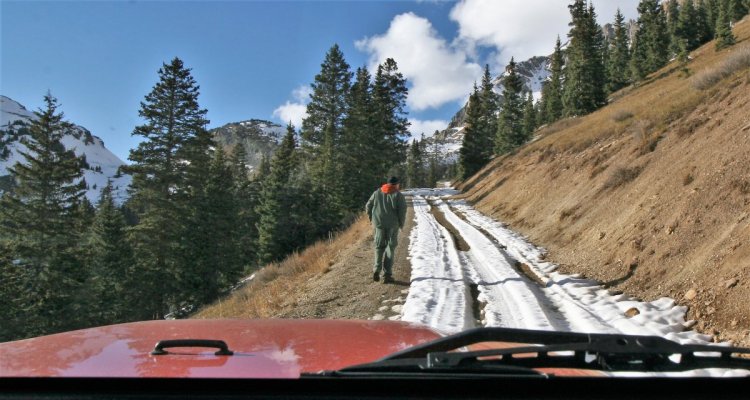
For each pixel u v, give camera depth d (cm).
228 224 4262
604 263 925
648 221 924
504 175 3083
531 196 2039
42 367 179
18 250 2977
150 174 3753
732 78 1402
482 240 1429
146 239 3531
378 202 930
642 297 726
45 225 3136
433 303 752
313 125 5509
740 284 584
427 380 173
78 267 3177
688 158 1027
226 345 204
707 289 630
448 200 3328
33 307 2927
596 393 189
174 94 3866
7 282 2855
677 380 195
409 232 1642
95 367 180
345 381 171
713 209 777
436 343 204
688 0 6206
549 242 1316
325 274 1078
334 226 4288
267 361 196
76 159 3381
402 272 1011
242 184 6059
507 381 176
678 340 542
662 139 1326
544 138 3812
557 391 182
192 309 3719
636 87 4706
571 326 626
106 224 3888
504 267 1020
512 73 5697
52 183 3278
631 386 191
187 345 200
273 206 4297
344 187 4481
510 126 5631
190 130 3928
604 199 1266
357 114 4847
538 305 714
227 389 170
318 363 197
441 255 1182
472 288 866
